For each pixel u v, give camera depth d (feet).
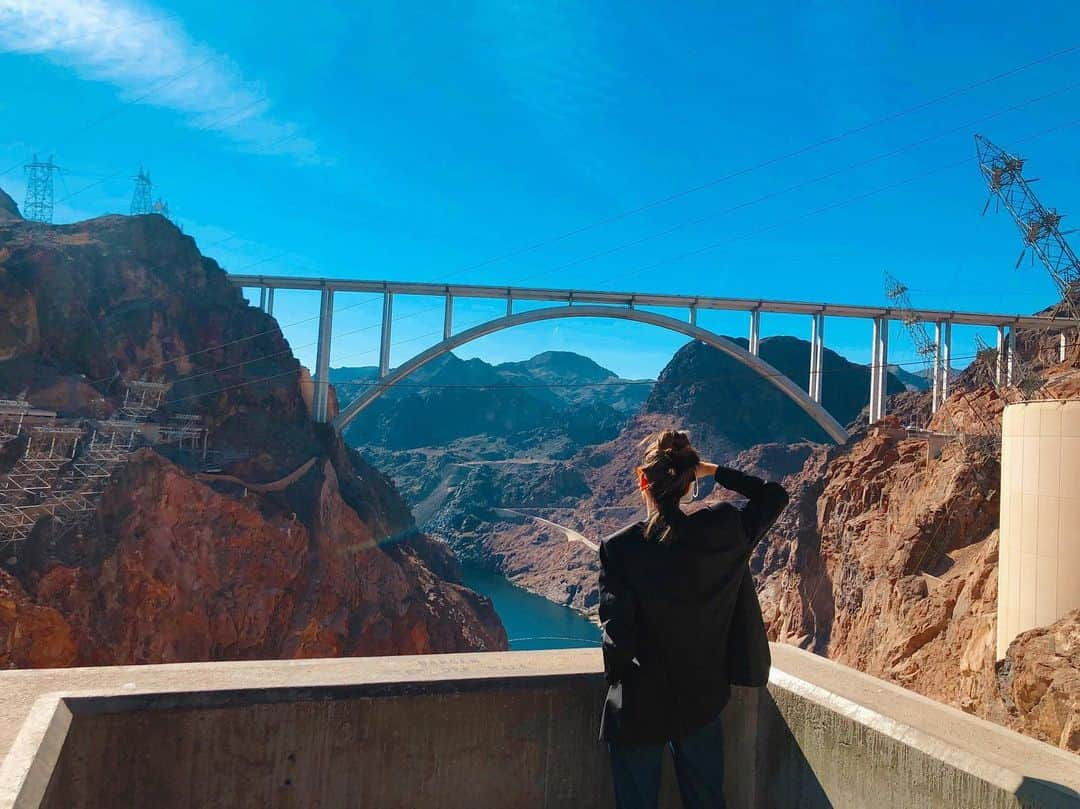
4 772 6.15
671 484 8.46
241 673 8.89
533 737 9.25
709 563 8.22
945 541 100.78
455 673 9.20
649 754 8.63
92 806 7.79
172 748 8.08
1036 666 47.19
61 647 99.09
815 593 145.79
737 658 8.66
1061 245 88.28
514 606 346.54
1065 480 50.90
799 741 9.27
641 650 8.39
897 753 7.95
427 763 8.87
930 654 81.15
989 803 6.97
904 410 296.30
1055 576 51.29
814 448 410.31
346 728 8.61
